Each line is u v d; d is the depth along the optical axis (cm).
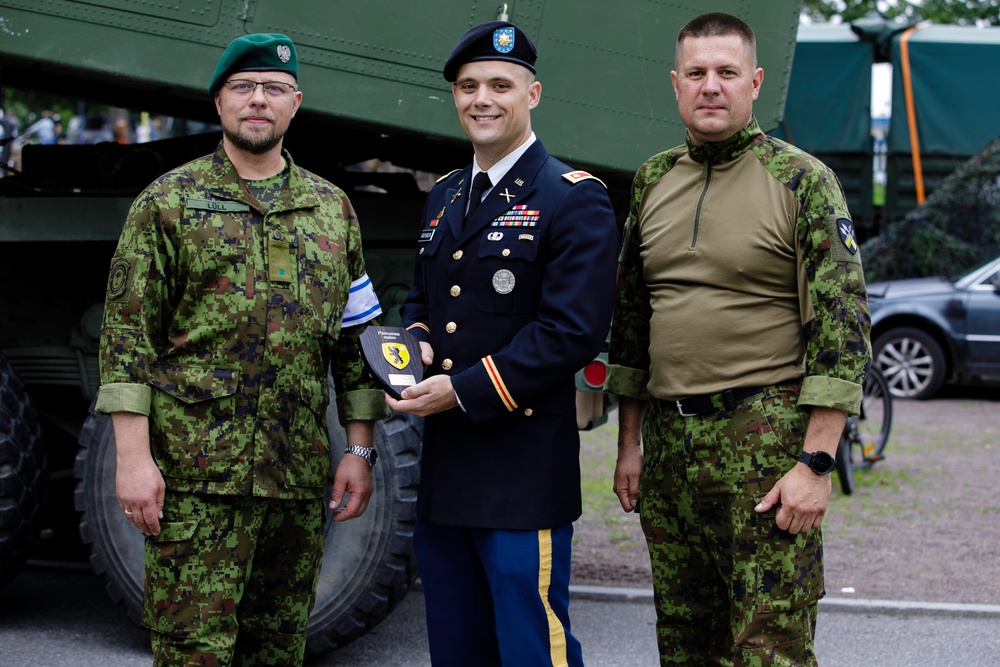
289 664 291
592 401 389
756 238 263
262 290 274
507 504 270
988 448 816
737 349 265
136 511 267
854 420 686
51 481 477
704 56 264
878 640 420
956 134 1264
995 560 526
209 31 362
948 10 1748
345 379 300
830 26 1295
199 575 269
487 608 285
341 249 289
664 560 284
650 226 281
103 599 454
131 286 267
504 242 271
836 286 254
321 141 450
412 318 291
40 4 358
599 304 264
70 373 431
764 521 260
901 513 620
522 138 278
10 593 460
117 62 361
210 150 459
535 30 371
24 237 403
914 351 1081
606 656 398
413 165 469
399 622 435
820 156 1296
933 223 1232
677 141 379
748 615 261
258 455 271
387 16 368
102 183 461
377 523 377
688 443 270
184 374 271
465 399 261
